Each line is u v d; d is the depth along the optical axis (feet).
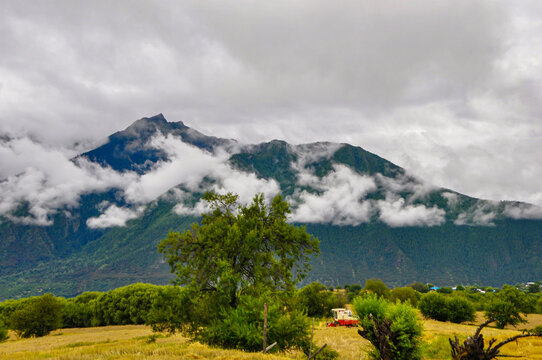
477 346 29.68
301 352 74.64
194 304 88.28
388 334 52.37
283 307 81.51
